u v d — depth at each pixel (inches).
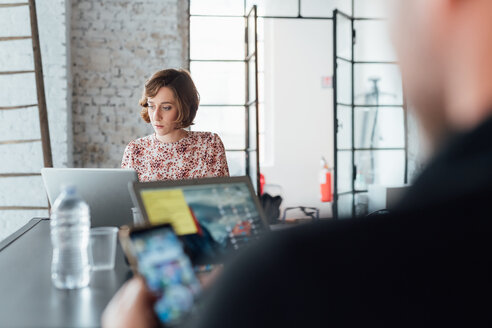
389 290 14.3
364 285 14.4
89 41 189.8
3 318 40.6
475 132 12.2
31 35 159.8
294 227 15.9
